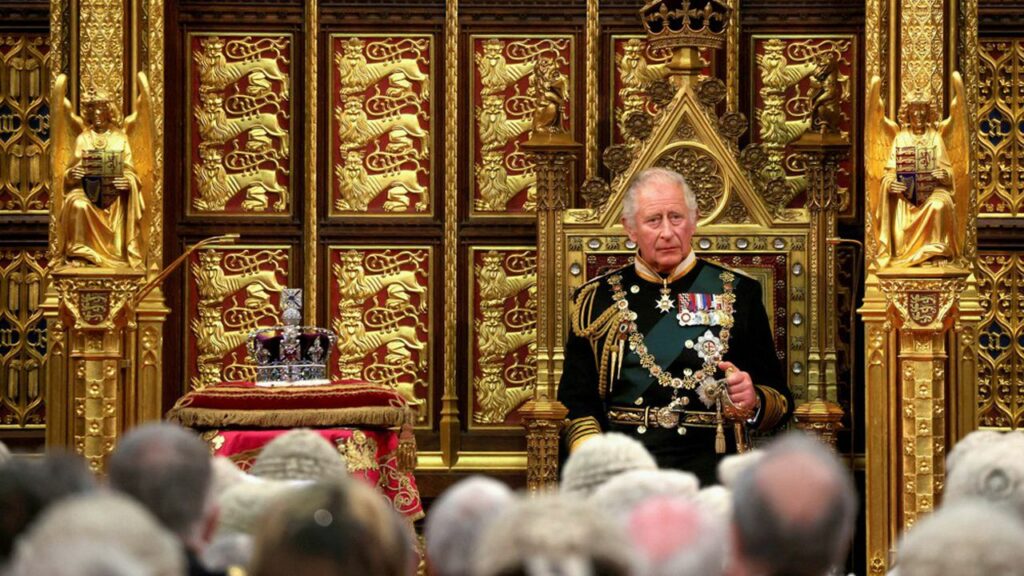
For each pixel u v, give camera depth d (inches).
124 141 1058.1
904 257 1031.6
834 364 1078.4
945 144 1040.8
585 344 1039.0
